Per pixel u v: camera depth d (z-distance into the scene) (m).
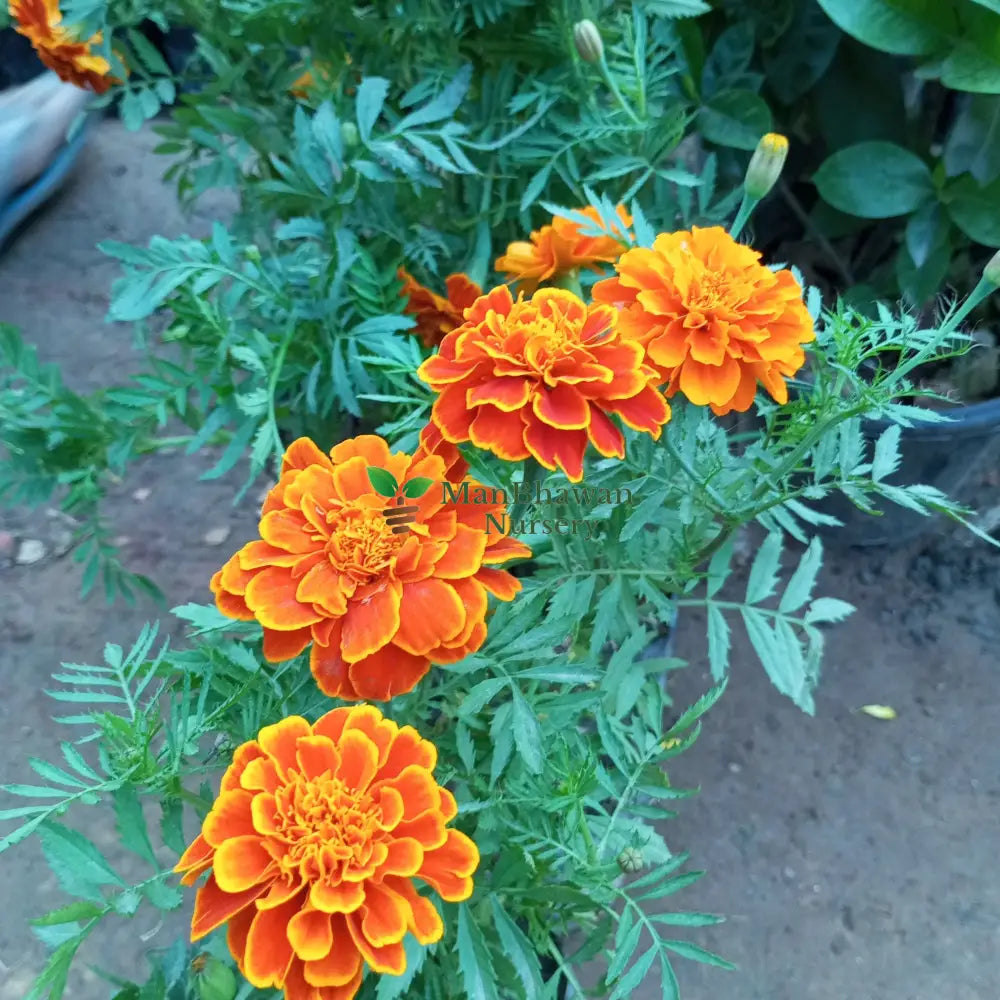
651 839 0.30
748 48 0.42
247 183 0.37
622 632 0.31
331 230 0.32
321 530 0.21
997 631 0.45
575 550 0.29
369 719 0.20
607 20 0.33
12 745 0.40
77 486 0.35
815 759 0.41
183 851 0.21
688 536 0.28
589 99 0.32
